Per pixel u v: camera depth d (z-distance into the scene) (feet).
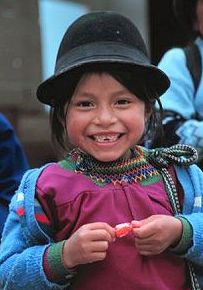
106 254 5.15
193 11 8.29
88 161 5.49
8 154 8.50
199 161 7.30
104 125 5.24
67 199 5.32
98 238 4.84
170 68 7.99
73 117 5.33
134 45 5.44
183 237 5.18
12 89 16.06
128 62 5.22
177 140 7.51
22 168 8.68
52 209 5.36
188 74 7.93
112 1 17.56
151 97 5.59
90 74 5.25
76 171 5.48
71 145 5.79
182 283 5.36
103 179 5.42
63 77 5.36
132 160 5.53
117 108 5.31
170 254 5.33
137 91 5.36
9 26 16.15
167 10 15.38
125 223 5.06
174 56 8.06
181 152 5.73
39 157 15.69
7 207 8.29
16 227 5.45
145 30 16.10
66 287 5.30
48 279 5.07
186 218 5.27
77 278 5.29
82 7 16.81
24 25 16.24
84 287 5.24
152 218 5.08
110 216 5.24
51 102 5.68
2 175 8.44
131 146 5.47
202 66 7.96
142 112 5.44
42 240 5.34
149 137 5.91
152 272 5.20
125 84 5.29
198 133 7.40
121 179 5.43
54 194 5.36
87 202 5.30
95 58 5.23
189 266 5.41
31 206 5.35
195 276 5.41
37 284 5.11
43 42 16.33
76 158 5.57
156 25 15.66
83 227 4.93
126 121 5.30
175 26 14.43
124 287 5.14
